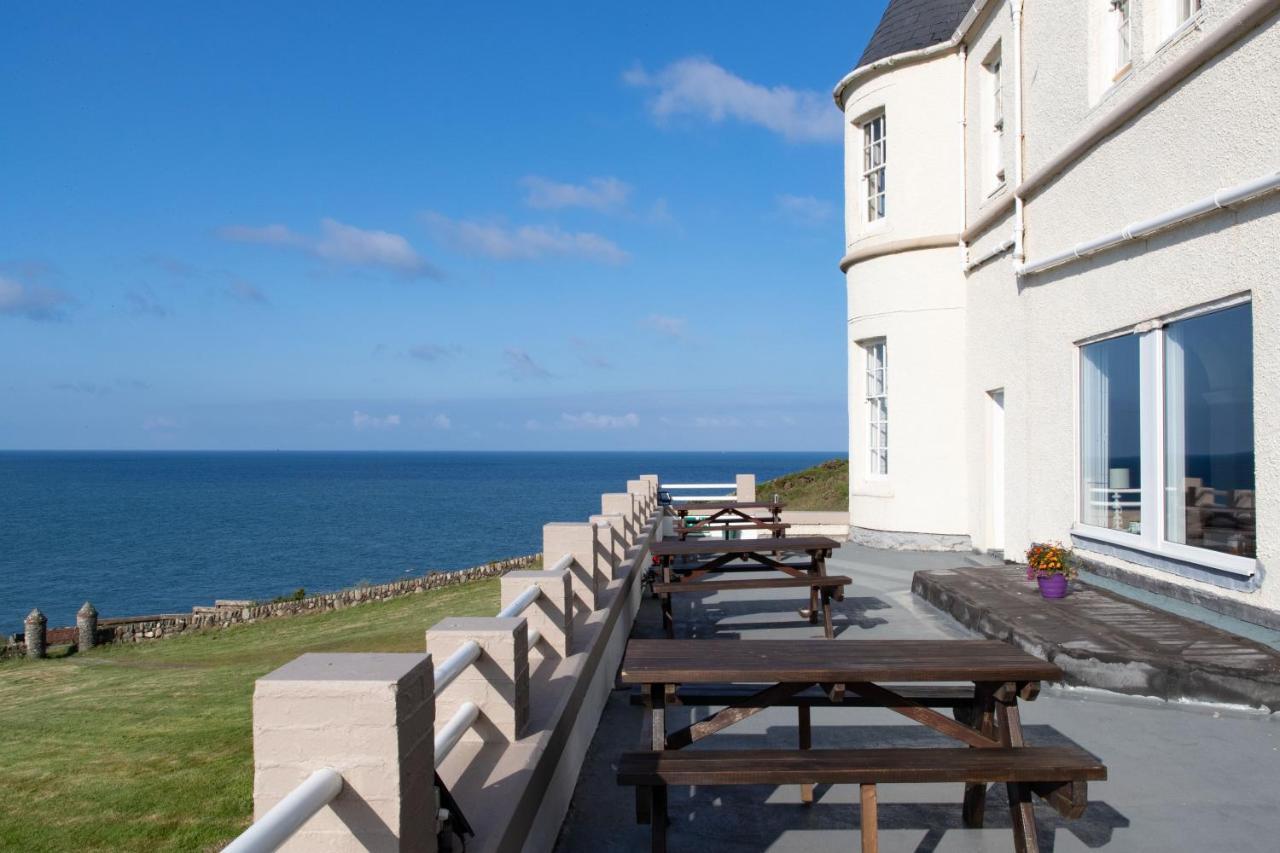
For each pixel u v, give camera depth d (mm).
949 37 12922
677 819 4117
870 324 13891
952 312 12922
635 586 8961
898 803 4266
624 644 7383
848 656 3861
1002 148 11367
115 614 35188
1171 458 7434
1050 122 9625
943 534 13000
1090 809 4090
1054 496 9531
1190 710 5383
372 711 2082
